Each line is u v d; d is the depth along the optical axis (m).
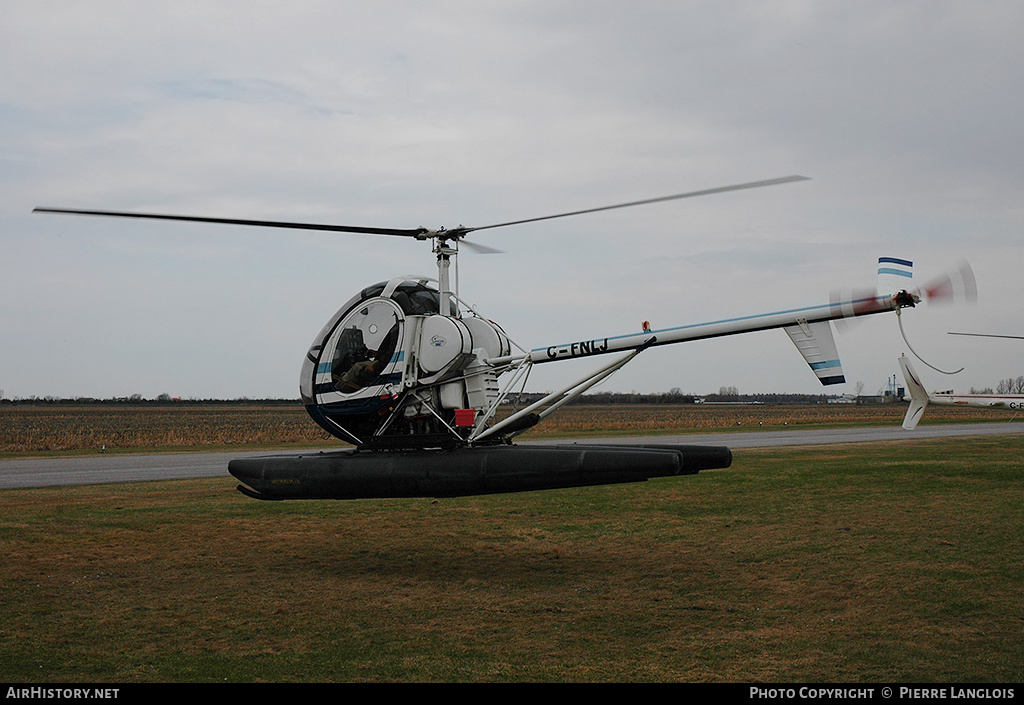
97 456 27.52
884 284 8.39
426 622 7.49
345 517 12.94
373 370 10.19
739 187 8.29
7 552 10.34
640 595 8.34
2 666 6.37
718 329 8.95
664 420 70.06
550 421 65.69
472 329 10.29
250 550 10.57
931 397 27.48
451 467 9.12
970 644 6.72
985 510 12.62
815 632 7.09
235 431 56.03
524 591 8.53
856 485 15.62
